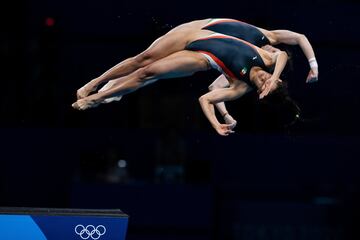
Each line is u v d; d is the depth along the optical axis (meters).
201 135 36.41
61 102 36.00
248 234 36.12
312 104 33.69
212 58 24.06
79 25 35.19
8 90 36.00
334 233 35.75
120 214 23.84
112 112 36.44
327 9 33.31
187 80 35.97
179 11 33.72
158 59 24.62
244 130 35.84
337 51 33.09
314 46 33.19
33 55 35.88
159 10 33.94
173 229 33.72
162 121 36.31
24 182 36.38
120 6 34.44
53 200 36.38
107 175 35.16
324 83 33.31
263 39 24.80
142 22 34.38
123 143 36.47
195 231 33.72
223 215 36.28
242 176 36.56
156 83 36.19
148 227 33.69
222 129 23.91
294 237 36.00
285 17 33.53
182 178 34.84
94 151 36.34
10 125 36.19
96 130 36.44
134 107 36.41
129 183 33.62
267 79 23.94
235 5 33.56
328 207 36.03
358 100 33.53
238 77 24.20
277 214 36.22
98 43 35.22
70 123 36.38
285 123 35.44
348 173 36.25
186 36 24.42
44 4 35.50
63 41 35.41
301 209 36.12
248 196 36.50
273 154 36.47
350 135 35.16
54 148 36.38
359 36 33.16
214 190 36.34
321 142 35.97
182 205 33.66
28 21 35.81
